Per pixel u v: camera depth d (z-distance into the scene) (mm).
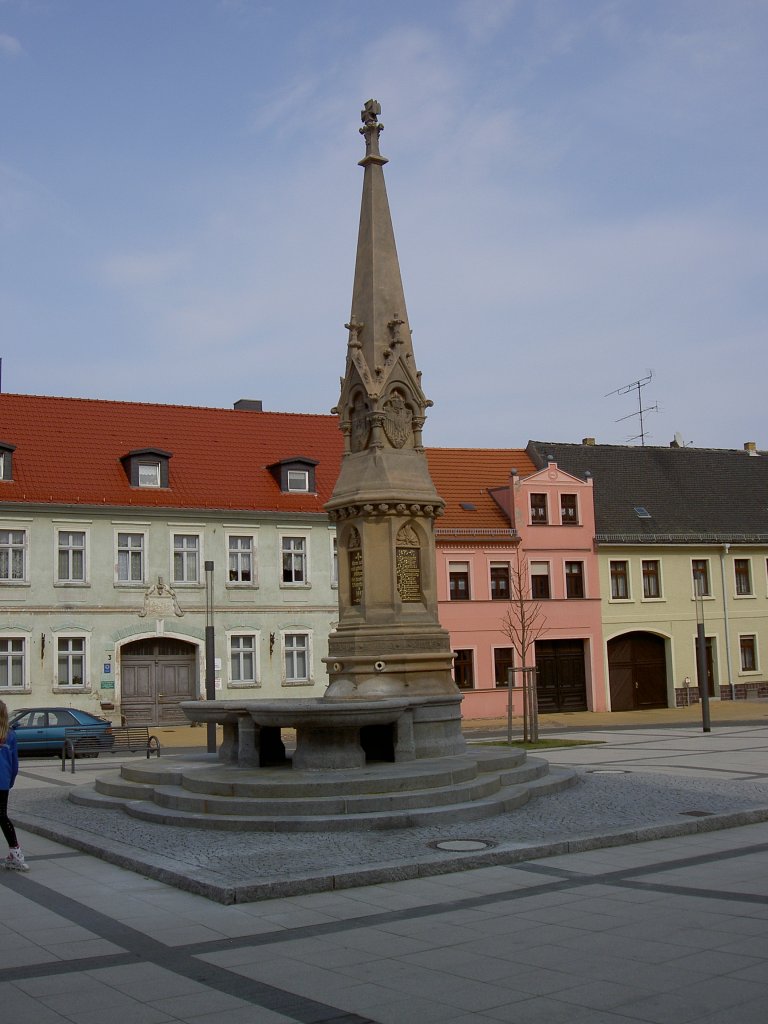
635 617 51438
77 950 8602
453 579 48344
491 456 55469
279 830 13664
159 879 11305
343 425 20172
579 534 50812
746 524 55250
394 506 19031
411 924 9172
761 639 54281
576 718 46312
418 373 20016
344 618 19359
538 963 7898
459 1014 6844
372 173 20844
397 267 20562
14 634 40406
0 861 12445
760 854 12078
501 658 48812
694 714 46625
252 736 17375
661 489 55906
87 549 42000
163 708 42938
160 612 42875
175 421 48312
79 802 17328
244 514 44688
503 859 11719
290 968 7957
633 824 13516
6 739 12180
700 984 7270
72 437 44969
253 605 44719
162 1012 7008
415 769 15797
